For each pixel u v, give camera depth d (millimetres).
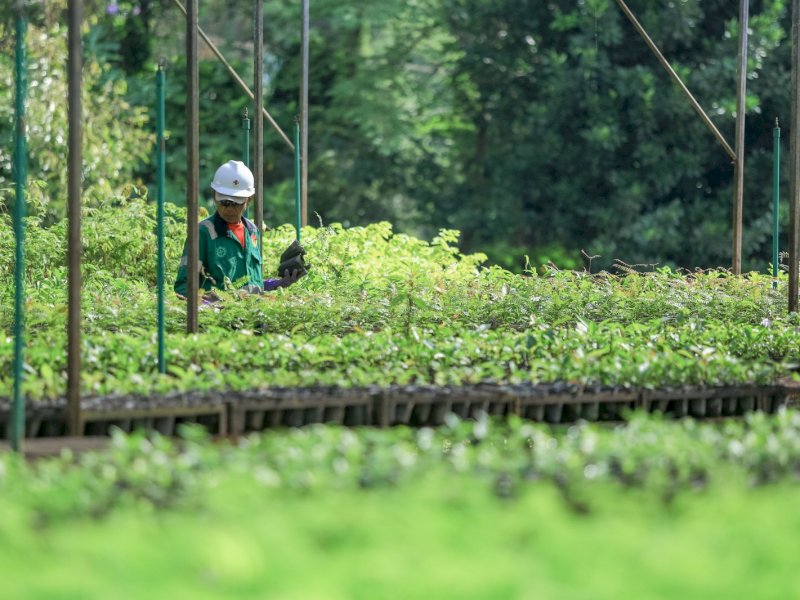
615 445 7871
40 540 5582
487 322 16578
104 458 7629
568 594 4566
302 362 12078
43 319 13898
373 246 23938
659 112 37625
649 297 17266
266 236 23391
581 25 38250
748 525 5551
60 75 24500
